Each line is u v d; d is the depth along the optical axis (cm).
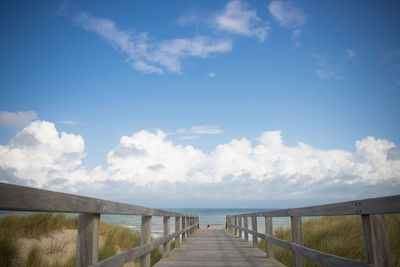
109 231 944
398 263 503
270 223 626
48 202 176
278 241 511
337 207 282
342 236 725
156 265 572
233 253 719
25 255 605
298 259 420
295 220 430
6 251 566
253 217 827
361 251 621
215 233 1461
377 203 212
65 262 613
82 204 218
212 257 658
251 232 824
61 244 766
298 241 423
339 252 636
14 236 707
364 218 234
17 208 149
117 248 855
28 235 766
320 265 572
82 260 232
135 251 356
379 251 222
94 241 238
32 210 161
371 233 225
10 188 146
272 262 596
